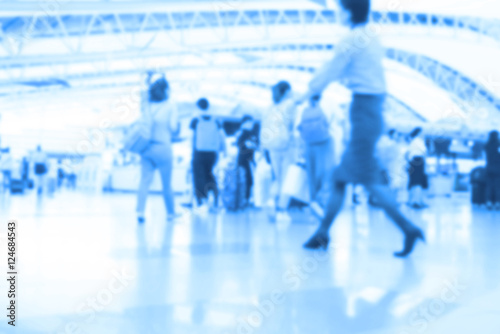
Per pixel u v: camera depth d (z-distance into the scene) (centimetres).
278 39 1512
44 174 1043
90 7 1046
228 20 1521
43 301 140
